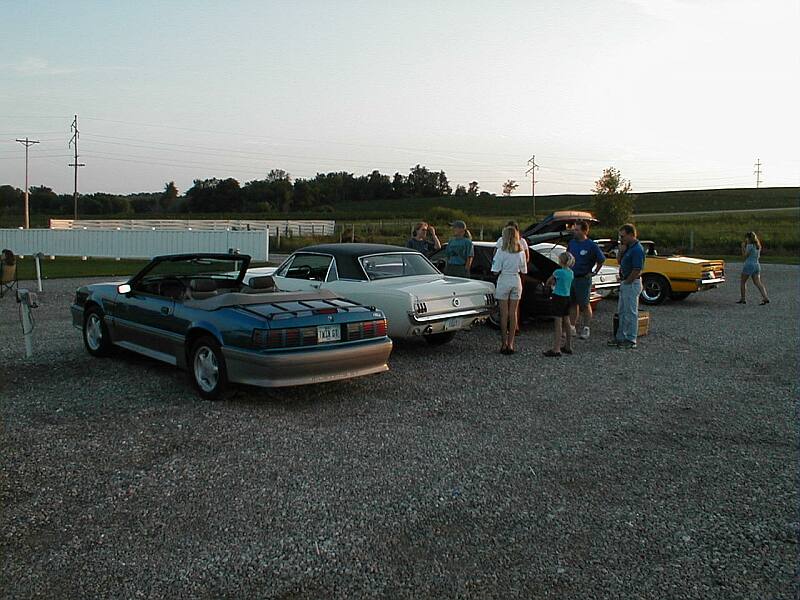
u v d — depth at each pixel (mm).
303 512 4172
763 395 7129
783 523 4109
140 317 7598
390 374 7961
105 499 4324
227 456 5113
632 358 9039
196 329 6719
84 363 8219
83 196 111438
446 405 6637
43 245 33062
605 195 52469
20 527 3938
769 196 105625
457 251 10664
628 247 9711
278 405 6543
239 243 29641
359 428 5863
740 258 31906
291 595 3271
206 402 6570
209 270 8164
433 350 9461
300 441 5488
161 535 3855
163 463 4945
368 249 9352
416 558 3637
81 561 3566
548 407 6605
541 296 10641
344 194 129750
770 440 5680
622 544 3824
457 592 3311
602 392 7207
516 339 10414
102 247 32000
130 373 7715
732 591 3346
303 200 115250
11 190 108375
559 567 3562
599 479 4781
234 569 3494
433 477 4770
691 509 4301
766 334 11070
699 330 11508
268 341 6234
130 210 112812
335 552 3684
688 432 5875
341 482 4648
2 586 3328
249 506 4246
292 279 9539
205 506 4234
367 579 3418
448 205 112188
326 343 6512
